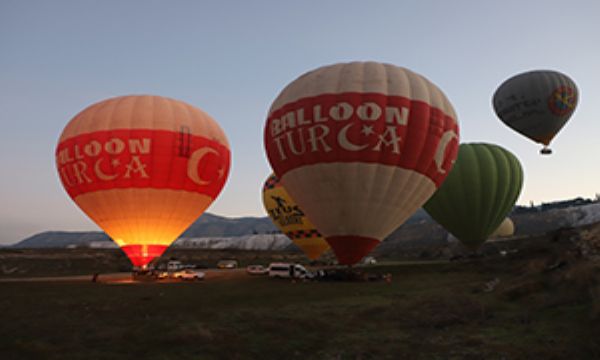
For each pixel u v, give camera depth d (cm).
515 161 3681
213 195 3441
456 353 1135
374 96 2425
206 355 1170
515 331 1289
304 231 4091
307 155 2450
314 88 2503
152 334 1381
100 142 3039
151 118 3134
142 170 3042
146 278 3519
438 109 2542
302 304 1961
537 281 1820
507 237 9206
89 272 5091
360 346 1233
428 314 1605
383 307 1806
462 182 3547
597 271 1644
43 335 1388
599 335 1141
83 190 3102
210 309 1856
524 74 4022
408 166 2442
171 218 3195
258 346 1250
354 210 2436
